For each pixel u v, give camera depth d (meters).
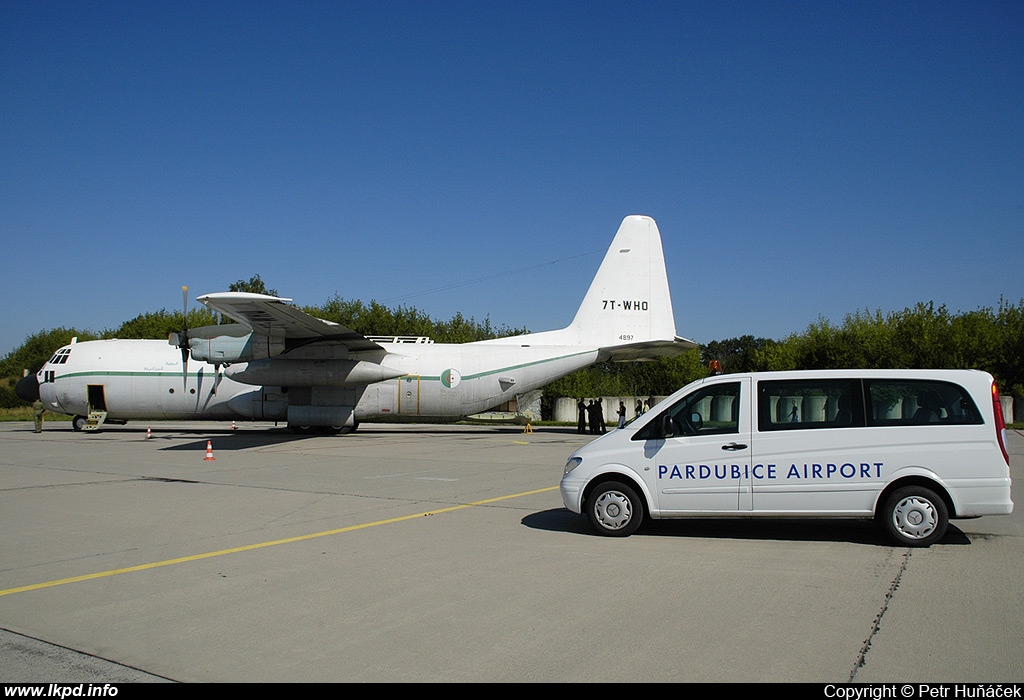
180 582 6.73
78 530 9.15
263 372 24.66
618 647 5.02
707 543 8.36
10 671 4.68
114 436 25.80
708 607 5.91
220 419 27.05
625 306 26.75
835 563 7.36
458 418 26.75
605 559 7.57
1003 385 40.97
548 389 46.38
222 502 11.33
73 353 27.02
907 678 4.46
